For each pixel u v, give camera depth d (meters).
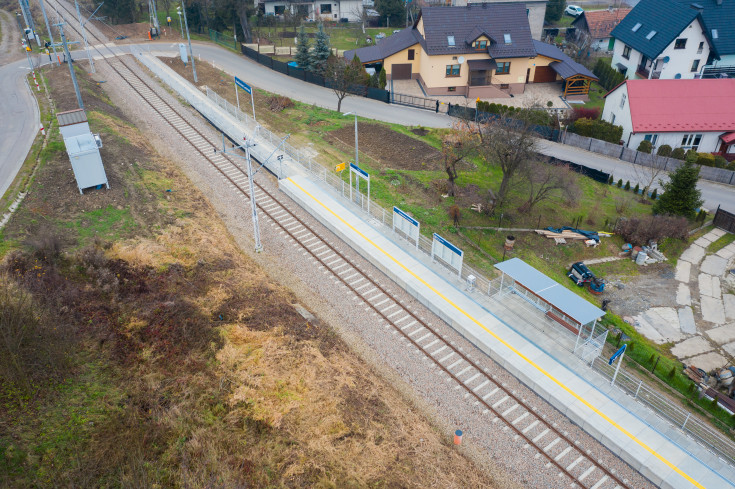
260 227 37.06
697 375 27.53
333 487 20.05
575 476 21.73
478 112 56.53
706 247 38.53
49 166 38.78
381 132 52.97
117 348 24.77
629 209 42.38
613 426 23.23
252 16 86.81
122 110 53.53
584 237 38.22
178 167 43.81
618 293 34.03
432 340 28.34
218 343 25.98
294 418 22.75
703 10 66.25
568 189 41.22
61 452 19.75
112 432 20.81
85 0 91.56
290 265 33.56
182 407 22.38
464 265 33.03
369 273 33.09
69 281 28.14
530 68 67.50
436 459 22.11
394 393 25.28
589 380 25.53
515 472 21.89
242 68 70.06
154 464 20.02
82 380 22.77
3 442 19.36
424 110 60.31
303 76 67.00
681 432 23.27
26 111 48.91
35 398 21.36
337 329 28.86
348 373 25.75
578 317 26.00
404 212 38.09
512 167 38.72
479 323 28.78
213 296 29.23
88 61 66.00
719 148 52.75
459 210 39.66
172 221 35.91
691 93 52.66
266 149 46.69
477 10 64.75
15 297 24.75
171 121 51.78
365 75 63.31
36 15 82.94
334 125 53.94
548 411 24.55
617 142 53.56
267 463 20.72
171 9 93.25
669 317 32.16
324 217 37.47
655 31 65.94
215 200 39.81
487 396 25.23
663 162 48.22
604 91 69.44
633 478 21.70
